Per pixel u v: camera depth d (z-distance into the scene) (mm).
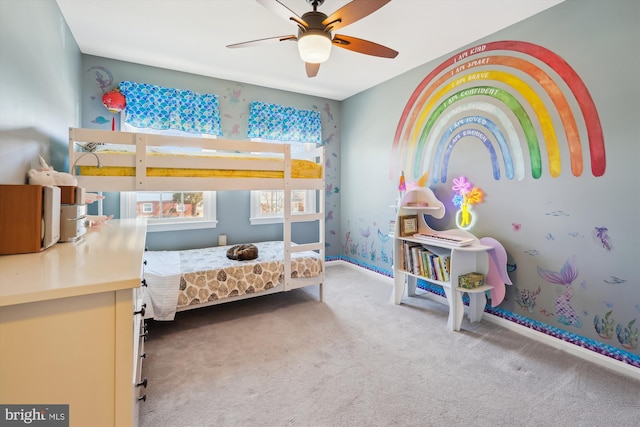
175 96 3393
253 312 2926
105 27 2555
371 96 4082
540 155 2391
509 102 2564
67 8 2271
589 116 2119
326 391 1777
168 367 2010
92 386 813
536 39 2379
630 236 1959
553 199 2324
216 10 2320
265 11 2326
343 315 2857
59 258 1066
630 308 1967
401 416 1583
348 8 1630
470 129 2869
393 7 2268
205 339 2391
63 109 2342
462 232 2889
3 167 1312
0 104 1281
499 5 2260
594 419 1578
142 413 1587
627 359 1979
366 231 4238
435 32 2635
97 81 3121
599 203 2090
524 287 2516
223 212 3871
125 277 839
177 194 3641
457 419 1566
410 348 2270
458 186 2979
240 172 2635
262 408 1639
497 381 1884
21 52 1514
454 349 2262
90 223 2068
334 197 4688
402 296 3342
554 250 2326
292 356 2150
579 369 2020
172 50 2984
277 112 4027
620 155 1987
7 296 701
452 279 2568
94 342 810
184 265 2809
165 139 2312
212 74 3600
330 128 4602
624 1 1945
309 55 1893
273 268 2934
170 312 2479
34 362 762
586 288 2164
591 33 2092
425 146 3330
